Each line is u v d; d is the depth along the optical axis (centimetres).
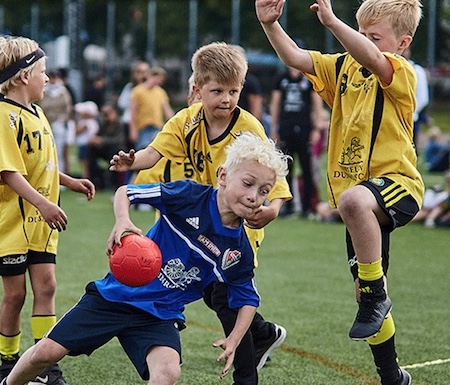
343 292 1557
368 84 904
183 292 812
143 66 2927
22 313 1347
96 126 3400
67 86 3519
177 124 998
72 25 5081
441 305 1460
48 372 955
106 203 2966
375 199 847
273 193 916
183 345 1192
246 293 813
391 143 890
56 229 927
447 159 3812
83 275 1672
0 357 1038
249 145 776
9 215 965
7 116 950
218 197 797
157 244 808
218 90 941
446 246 2094
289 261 1877
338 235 2269
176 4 7969
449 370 1079
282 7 913
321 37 6475
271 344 1065
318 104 2500
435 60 6256
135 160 977
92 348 799
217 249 797
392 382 933
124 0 8494
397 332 1270
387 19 923
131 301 797
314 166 2670
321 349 1174
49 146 994
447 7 6506
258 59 6450
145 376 786
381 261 862
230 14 7588
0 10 7606
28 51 975
